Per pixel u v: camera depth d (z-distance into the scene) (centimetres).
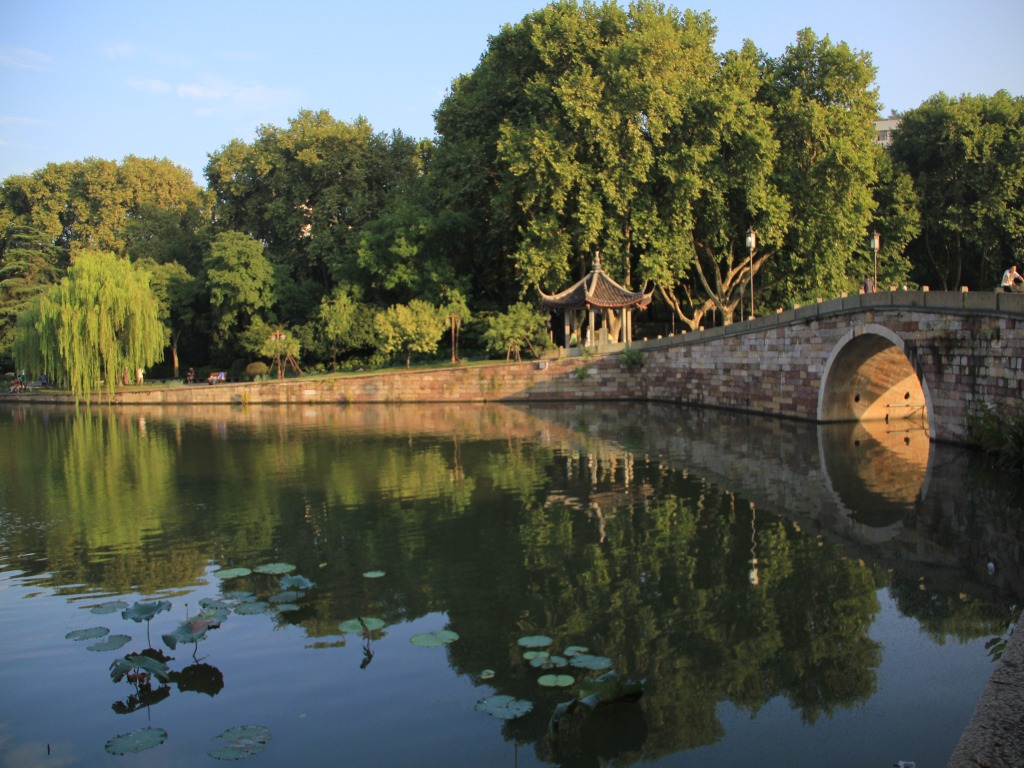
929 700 904
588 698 860
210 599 1205
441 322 5000
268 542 1558
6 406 5500
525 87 4756
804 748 816
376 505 1856
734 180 4525
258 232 6919
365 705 907
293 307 6062
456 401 4728
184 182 9106
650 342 4425
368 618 1140
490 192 5381
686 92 4441
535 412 4034
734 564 1358
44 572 1396
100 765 795
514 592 1244
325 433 3322
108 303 4978
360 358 5747
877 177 4938
